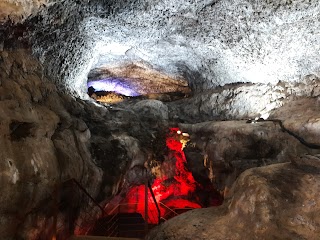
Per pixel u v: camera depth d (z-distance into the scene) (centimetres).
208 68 1124
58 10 694
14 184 511
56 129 741
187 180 1322
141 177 1145
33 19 662
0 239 491
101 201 865
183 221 579
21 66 700
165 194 1342
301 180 505
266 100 988
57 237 657
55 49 808
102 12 771
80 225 761
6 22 611
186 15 795
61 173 659
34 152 582
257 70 970
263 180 520
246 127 869
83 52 934
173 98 1563
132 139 1066
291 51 822
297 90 912
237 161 865
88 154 833
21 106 615
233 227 497
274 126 833
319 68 838
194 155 1119
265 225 458
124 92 1628
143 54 1105
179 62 1178
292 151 780
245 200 509
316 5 653
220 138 922
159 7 756
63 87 911
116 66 1259
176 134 1221
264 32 786
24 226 548
